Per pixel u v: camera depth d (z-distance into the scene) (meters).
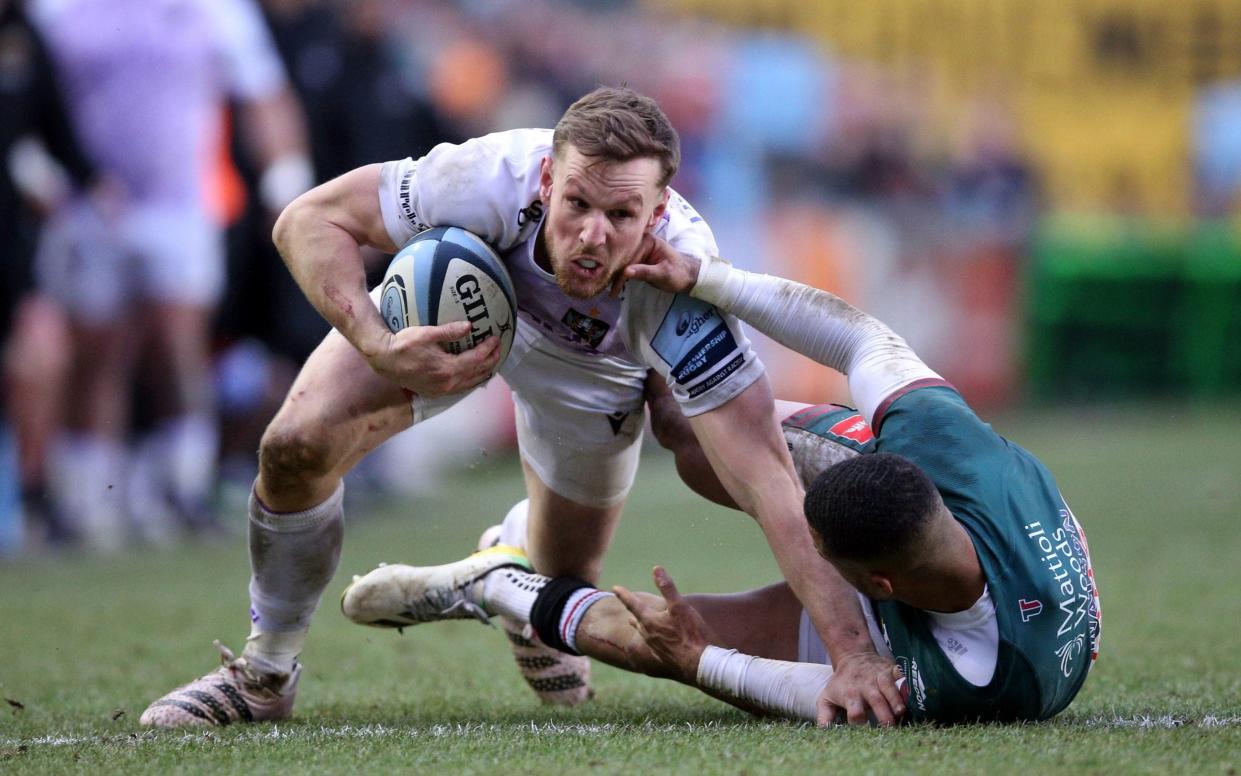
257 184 35.16
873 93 59.41
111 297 33.09
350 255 13.39
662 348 13.29
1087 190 67.06
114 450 33.69
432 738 12.74
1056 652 12.22
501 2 50.94
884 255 54.09
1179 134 68.38
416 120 37.28
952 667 12.12
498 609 15.02
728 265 13.19
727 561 29.73
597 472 14.99
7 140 31.45
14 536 32.75
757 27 58.12
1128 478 42.12
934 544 11.59
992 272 56.84
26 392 32.56
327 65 36.28
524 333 14.23
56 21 31.88
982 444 12.65
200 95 33.12
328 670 18.44
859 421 14.30
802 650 13.77
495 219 13.23
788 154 54.50
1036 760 10.99
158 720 13.99
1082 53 66.56
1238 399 61.62
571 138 12.19
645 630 13.59
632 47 53.84
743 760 11.20
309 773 11.20
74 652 19.69
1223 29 68.75
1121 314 59.56
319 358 13.69
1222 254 60.88
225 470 37.44
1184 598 23.19
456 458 45.31
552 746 12.07
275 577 13.99
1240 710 13.89
